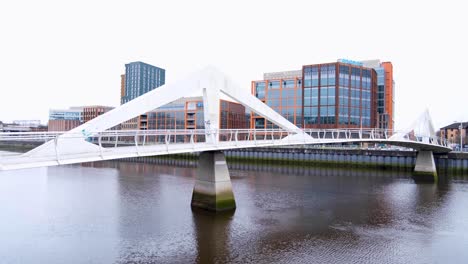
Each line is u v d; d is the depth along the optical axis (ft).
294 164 202.59
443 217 84.07
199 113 291.58
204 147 74.13
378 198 105.60
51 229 71.31
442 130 319.27
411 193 114.32
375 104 263.70
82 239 65.46
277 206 92.94
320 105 236.02
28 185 123.75
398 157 174.09
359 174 162.71
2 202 95.20
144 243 63.57
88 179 140.77
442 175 161.79
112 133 61.05
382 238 68.13
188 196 104.88
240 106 308.19
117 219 78.48
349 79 236.43
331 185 129.08
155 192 111.86
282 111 261.24
